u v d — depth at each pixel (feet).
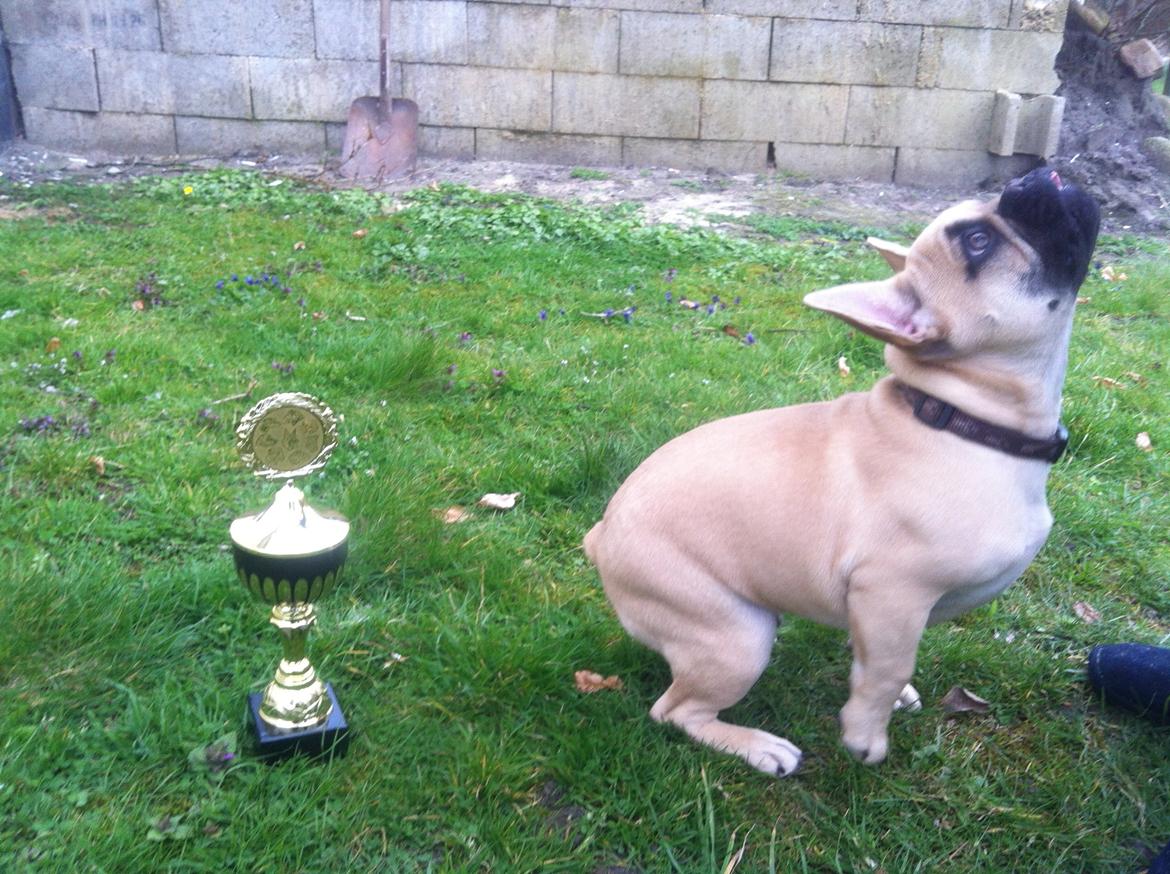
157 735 3.51
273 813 3.27
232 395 6.18
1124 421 6.44
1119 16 13.75
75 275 8.18
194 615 4.19
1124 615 4.77
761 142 13.17
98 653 3.84
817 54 12.73
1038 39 12.62
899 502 3.19
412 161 12.44
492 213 10.48
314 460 3.44
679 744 3.65
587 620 4.35
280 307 7.68
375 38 12.67
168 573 4.36
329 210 10.48
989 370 3.13
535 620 4.34
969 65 12.76
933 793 3.59
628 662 4.11
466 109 13.01
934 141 13.08
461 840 3.25
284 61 12.73
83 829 3.16
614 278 8.94
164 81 12.76
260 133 13.03
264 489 5.17
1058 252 2.95
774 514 3.34
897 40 12.65
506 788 3.43
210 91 12.84
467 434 5.91
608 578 3.65
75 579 4.14
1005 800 3.59
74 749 3.46
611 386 6.59
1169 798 3.63
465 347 7.19
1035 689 4.15
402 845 3.26
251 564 3.26
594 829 3.34
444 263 9.00
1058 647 4.49
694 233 10.28
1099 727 3.99
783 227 10.83
